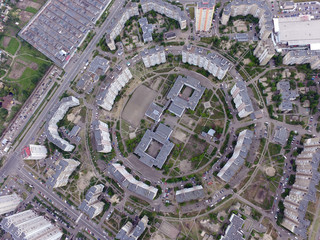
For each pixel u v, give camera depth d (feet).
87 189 609.83
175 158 597.52
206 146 593.42
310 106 574.97
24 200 629.51
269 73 615.57
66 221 598.34
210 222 556.10
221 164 578.25
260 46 592.60
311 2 647.56
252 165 571.28
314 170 492.95
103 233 582.35
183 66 648.38
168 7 653.71
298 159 546.26
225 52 643.45
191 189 556.51
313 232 524.11
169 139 609.83
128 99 648.79
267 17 603.26
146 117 632.79
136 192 550.36
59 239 581.12
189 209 568.41
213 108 611.88
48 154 645.10
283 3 653.30
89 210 542.98
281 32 622.54
